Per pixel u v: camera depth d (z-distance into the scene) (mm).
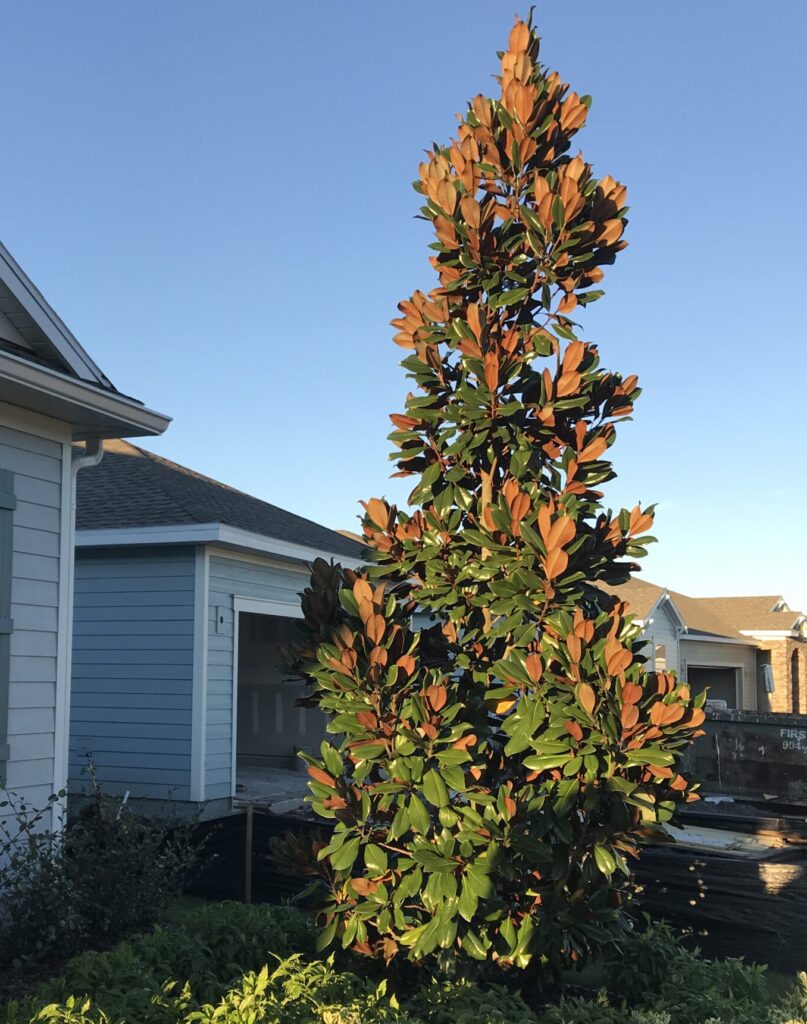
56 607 8633
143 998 4793
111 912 7430
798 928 7801
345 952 5766
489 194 6137
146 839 8078
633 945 5969
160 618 13445
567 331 5832
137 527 13266
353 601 5598
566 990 6191
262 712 19781
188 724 13094
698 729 5379
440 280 6176
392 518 6000
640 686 4859
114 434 9258
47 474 8633
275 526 15547
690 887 8227
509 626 5301
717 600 39625
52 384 7926
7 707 7910
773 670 36844
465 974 5656
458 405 5867
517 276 5934
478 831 5141
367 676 5426
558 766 5062
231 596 13922
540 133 5980
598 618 5359
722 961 7789
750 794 13234
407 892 5254
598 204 5852
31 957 6754
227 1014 4609
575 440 5934
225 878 9602
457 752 5195
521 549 5422
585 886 5258
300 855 5852
